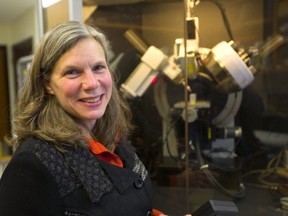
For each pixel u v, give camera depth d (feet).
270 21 4.96
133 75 4.09
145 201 2.65
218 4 4.06
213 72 3.74
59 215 2.06
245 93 4.51
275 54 5.18
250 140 4.58
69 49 2.21
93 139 2.67
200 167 4.09
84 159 2.28
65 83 2.23
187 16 3.74
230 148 4.31
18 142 2.29
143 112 4.23
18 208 1.96
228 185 4.00
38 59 2.27
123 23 4.13
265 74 5.03
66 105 2.31
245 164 4.37
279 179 4.11
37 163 2.04
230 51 3.58
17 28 10.99
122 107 3.40
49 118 2.31
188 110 4.01
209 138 4.20
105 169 2.43
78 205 2.13
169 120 4.25
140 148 4.20
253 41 4.75
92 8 3.88
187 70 3.80
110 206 2.27
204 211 2.77
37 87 2.34
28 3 8.80
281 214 3.32
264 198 3.68
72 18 3.45
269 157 4.56
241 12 4.55
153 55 3.97
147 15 4.08
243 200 3.66
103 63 2.40
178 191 4.05
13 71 11.90
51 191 2.03
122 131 3.17
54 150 2.16
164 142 4.26
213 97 4.13
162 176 4.17
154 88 4.22
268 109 4.99
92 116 2.39
